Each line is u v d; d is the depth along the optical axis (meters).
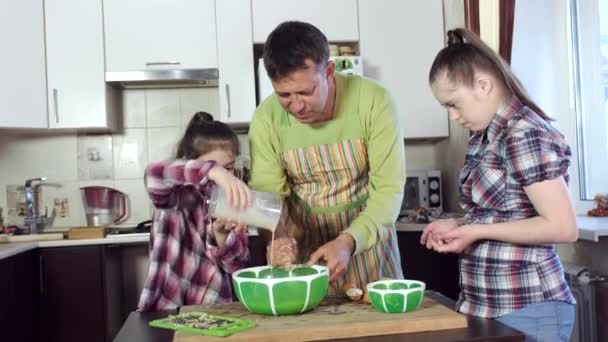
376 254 1.51
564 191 1.04
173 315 1.18
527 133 1.07
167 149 3.32
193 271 1.55
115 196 3.23
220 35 3.05
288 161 1.50
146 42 3.02
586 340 2.13
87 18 2.99
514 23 2.58
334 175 1.51
